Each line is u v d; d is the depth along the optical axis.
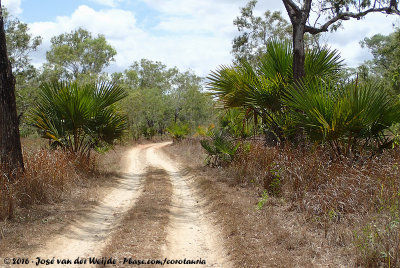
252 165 10.48
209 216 7.32
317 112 7.51
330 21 11.30
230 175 11.41
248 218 6.60
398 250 4.30
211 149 13.80
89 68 52.41
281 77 10.27
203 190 9.77
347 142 7.94
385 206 5.88
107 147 14.30
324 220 5.79
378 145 8.16
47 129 11.28
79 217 6.89
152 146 35.94
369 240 4.75
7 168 7.52
